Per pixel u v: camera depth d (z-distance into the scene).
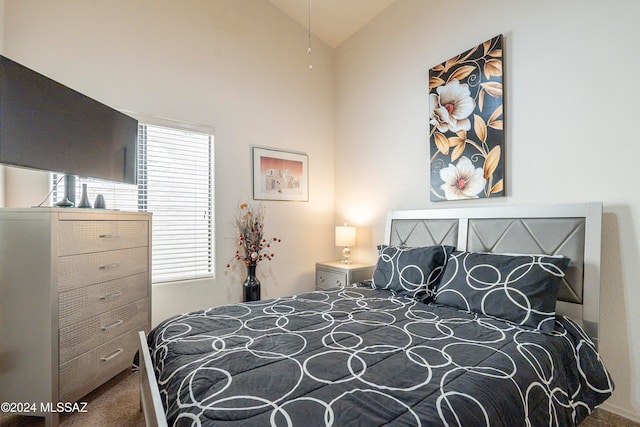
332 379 1.08
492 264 1.93
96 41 2.46
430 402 0.96
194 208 2.95
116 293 2.10
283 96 3.50
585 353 1.55
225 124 3.09
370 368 1.16
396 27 3.20
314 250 3.73
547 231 2.01
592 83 1.94
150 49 2.69
